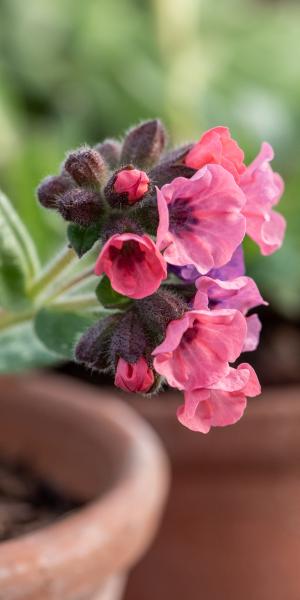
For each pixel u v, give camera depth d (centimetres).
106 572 25
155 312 20
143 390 20
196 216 20
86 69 49
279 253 37
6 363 27
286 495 33
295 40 52
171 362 19
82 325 25
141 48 50
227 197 20
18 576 23
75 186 21
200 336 20
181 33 48
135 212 21
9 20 51
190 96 46
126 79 48
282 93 49
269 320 40
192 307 20
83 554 24
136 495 26
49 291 25
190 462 33
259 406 32
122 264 19
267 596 34
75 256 24
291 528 34
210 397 20
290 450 33
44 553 23
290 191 38
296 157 43
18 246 24
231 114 43
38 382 31
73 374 37
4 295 25
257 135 43
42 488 29
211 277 21
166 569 34
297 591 34
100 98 47
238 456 33
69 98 49
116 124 47
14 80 49
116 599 29
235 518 33
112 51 50
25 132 45
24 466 30
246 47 52
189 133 44
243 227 20
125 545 25
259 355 37
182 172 20
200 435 32
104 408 30
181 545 34
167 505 33
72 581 24
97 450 29
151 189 20
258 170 21
